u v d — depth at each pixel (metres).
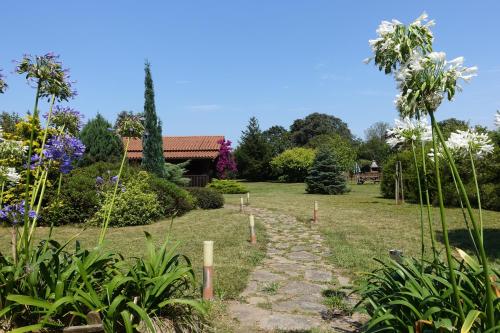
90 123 21.88
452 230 12.48
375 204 20.78
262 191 33.94
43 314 3.39
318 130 86.19
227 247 9.59
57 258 3.59
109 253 3.97
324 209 18.53
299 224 14.04
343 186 29.77
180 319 3.90
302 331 4.90
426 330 3.10
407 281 3.54
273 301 5.95
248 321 5.18
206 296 5.65
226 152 37.78
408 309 3.35
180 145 38.94
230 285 6.43
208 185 32.56
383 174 25.27
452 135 3.66
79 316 3.44
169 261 4.15
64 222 13.27
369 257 8.52
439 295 3.19
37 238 10.93
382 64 3.06
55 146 3.98
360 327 4.97
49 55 3.58
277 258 8.89
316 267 8.02
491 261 8.11
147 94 22.33
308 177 30.53
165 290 3.92
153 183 15.81
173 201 15.84
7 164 3.91
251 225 10.28
